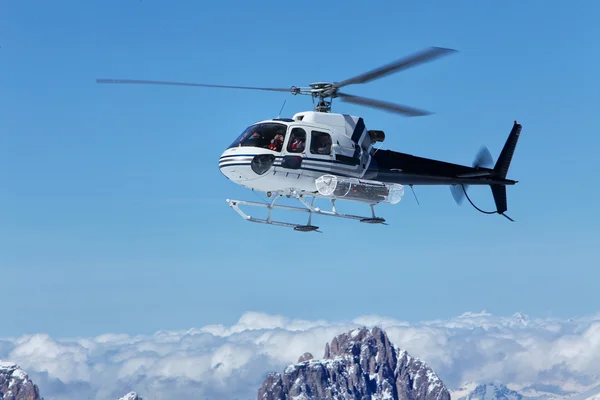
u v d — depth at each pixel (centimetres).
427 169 8225
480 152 8775
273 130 6938
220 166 6994
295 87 7069
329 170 7112
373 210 7475
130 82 5841
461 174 8488
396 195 7438
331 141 7112
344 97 7062
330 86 7019
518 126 9069
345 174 7256
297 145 6938
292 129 6950
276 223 7100
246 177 6881
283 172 6894
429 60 6272
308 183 7050
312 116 7112
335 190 7112
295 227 7094
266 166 6838
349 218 7281
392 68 6481
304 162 6944
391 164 7888
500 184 8931
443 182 8450
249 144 6881
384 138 7625
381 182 7362
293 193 7150
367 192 7281
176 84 6059
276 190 7112
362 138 7412
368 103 6906
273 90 6950
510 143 9006
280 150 6881
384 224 7344
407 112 6662
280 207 7150
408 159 8056
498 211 8994
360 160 7388
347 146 7225
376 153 7794
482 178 8744
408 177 8069
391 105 6731
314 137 7031
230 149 6969
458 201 8788
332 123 7181
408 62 6381
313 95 7169
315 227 7100
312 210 7169
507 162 9000
